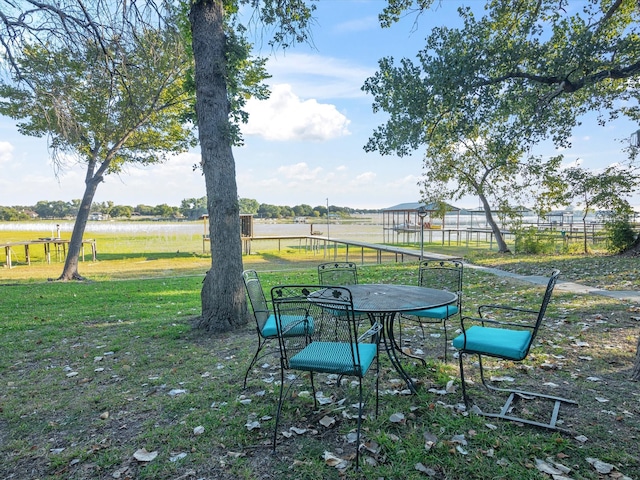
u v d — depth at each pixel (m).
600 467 1.97
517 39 8.15
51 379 3.57
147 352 4.29
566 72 7.45
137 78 6.33
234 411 2.74
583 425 2.39
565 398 2.75
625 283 7.28
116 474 2.08
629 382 3.02
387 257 21.33
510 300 6.34
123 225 55.16
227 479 2.00
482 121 7.92
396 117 7.94
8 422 2.74
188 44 5.77
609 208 12.40
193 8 4.94
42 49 5.74
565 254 13.14
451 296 3.13
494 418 2.51
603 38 7.68
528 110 8.19
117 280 11.88
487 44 7.65
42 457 2.29
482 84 7.47
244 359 3.87
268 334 3.20
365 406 2.72
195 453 2.24
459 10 8.10
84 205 13.24
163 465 2.14
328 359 2.35
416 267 11.65
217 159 4.93
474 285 8.10
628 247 11.92
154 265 17.66
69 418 2.77
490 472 1.96
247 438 2.38
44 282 11.98
